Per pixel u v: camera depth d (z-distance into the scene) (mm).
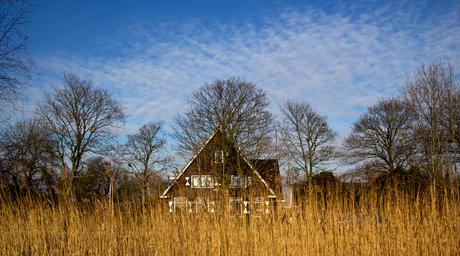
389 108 23484
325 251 7898
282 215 8438
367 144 25812
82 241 8023
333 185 8703
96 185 8836
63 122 23594
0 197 8156
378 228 8250
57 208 8453
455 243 7906
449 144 13539
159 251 8023
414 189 9312
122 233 8430
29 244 7820
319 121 27594
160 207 9188
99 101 24422
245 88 24000
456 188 9430
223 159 22047
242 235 8484
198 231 8664
